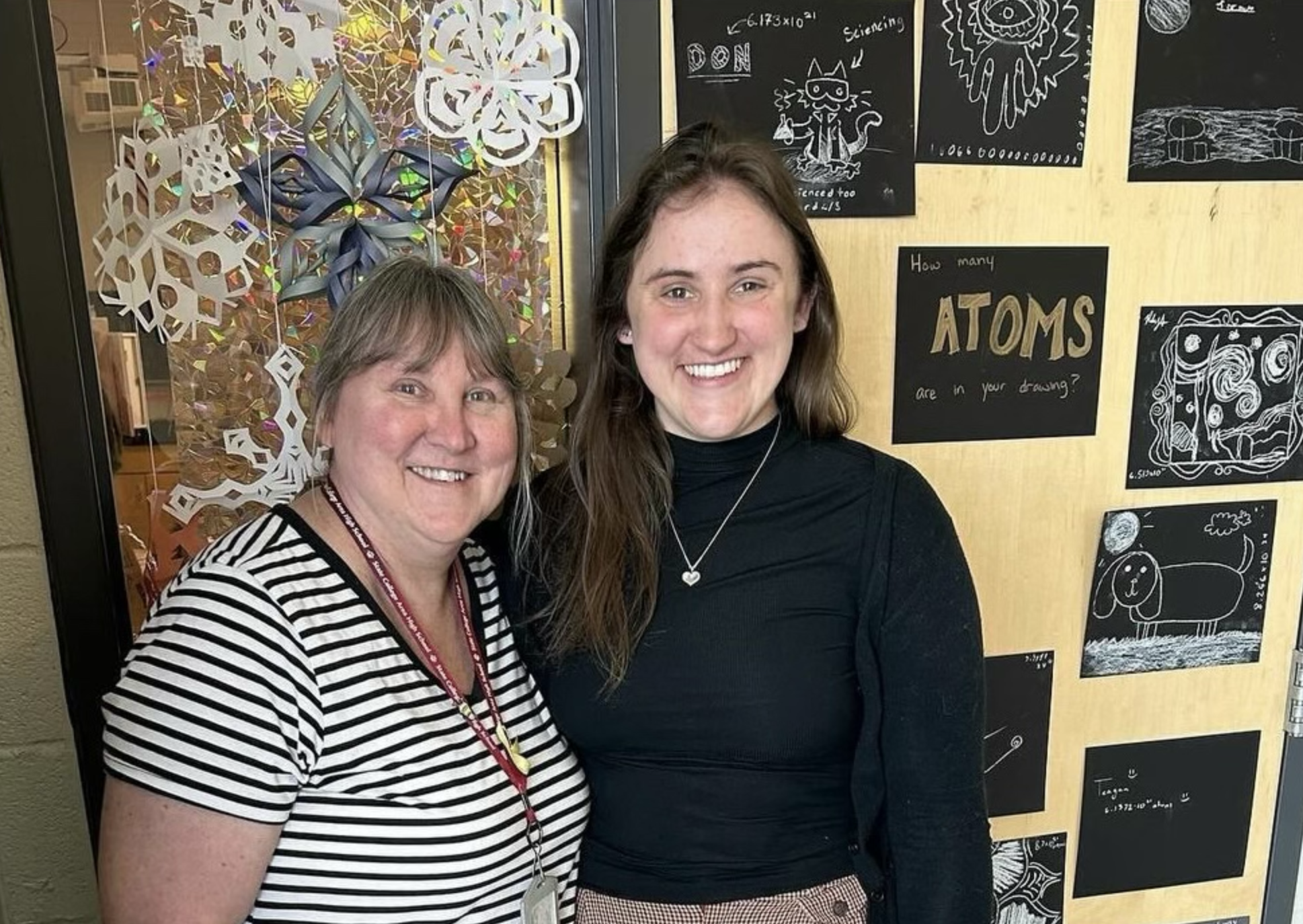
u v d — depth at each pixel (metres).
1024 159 1.31
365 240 1.20
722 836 1.00
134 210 1.13
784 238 1.00
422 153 1.19
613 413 1.07
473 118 1.19
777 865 1.00
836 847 1.03
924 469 1.38
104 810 0.86
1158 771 1.55
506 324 1.17
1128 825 1.56
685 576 1.02
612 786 1.04
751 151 1.00
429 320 0.92
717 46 1.21
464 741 0.95
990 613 1.44
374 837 0.90
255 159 1.16
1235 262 1.40
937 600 0.98
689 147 1.00
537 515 1.10
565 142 1.23
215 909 0.86
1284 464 1.47
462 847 0.93
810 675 0.99
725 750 1.00
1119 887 1.58
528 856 0.99
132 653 0.87
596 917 1.04
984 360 1.36
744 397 1.00
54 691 1.13
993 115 1.29
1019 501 1.41
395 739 0.90
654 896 1.01
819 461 1.04
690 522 1.04
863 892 1.03
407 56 1.17
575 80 1.20
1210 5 1.32
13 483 1.09
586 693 1.03
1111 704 1.51
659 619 1.01
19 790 1.14
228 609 0.86
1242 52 1.33
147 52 1.11
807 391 1.07
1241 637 1.52
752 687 0.98
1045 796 1.52
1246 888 1.62
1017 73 1.28
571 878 1.07
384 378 0.92
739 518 1.03
